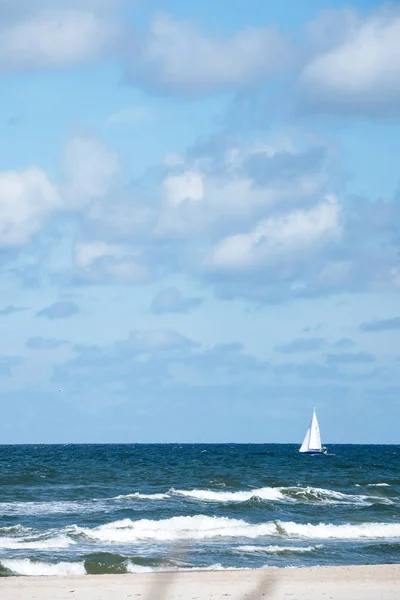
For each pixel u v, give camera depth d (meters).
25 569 61.75
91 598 49.16
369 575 57.28
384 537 85.25
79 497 123.38
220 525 90.75
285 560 69.50
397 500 126.88
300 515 102.44
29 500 118.75
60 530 82.88
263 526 87.88
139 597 49.44
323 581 54.88
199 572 58.78
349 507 112.62
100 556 67.69
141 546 76.00
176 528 87.69
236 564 67.06
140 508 106.56
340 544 79.31
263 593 50.94
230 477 170.50
